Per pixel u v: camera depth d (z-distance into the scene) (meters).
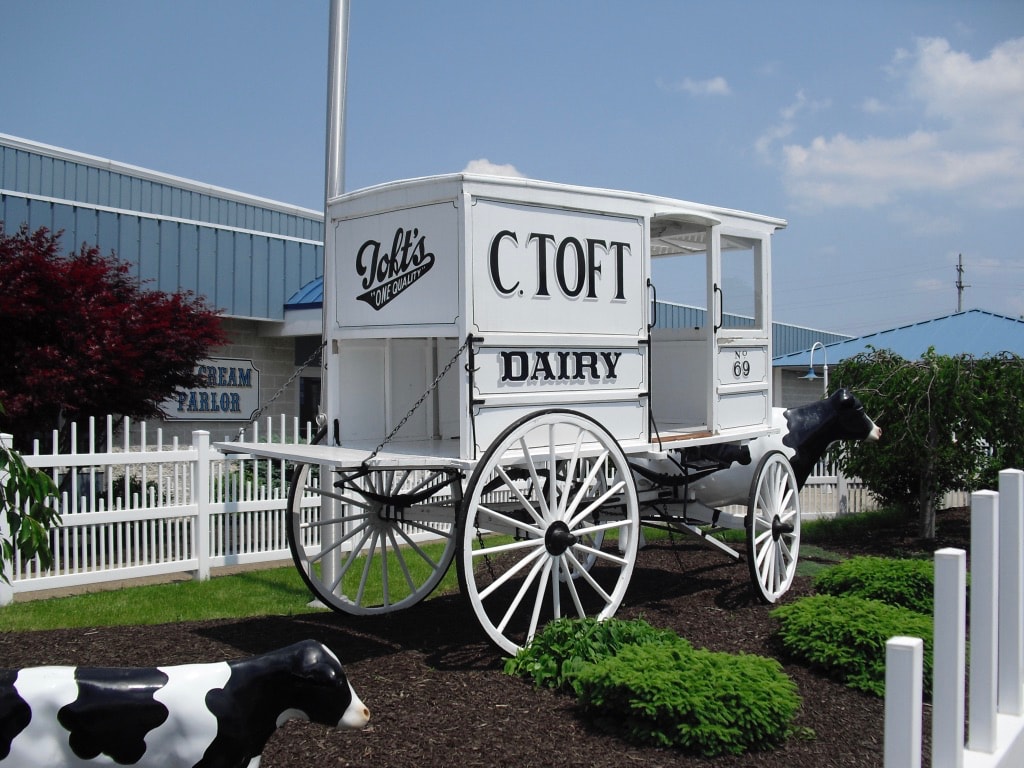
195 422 15.04
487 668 5.70
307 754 4.27
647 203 6.94
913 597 7.04
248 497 9.98
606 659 5.15
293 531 6.93
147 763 3.06
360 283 6.57
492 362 5.89
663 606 7.58
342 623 6.97
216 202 21.91
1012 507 4.76
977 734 4.23
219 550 9.69
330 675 3.31
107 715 3.00
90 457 8.70
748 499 7.73
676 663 4.93
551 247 6.27
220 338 11.70
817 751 4.67
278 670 3.27
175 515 9.31
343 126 8.31
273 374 16.27
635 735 4.59
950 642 3.52
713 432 7.64
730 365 7.91
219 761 3.14
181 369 11.23
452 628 6.83
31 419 9.90
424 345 7.23
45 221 12.77
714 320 7.63
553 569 6.14
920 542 11.44
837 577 7.44
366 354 6.92
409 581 7.47
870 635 5.72
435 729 4.62
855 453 11.94
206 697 3.13
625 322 6.78
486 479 5.64
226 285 14.88
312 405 16.95
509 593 8.27
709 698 4.59
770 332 8.45
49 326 9.94
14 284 9.65
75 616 7.48
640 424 6.87
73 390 9.68
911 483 12.21
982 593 4.25
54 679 3.01
